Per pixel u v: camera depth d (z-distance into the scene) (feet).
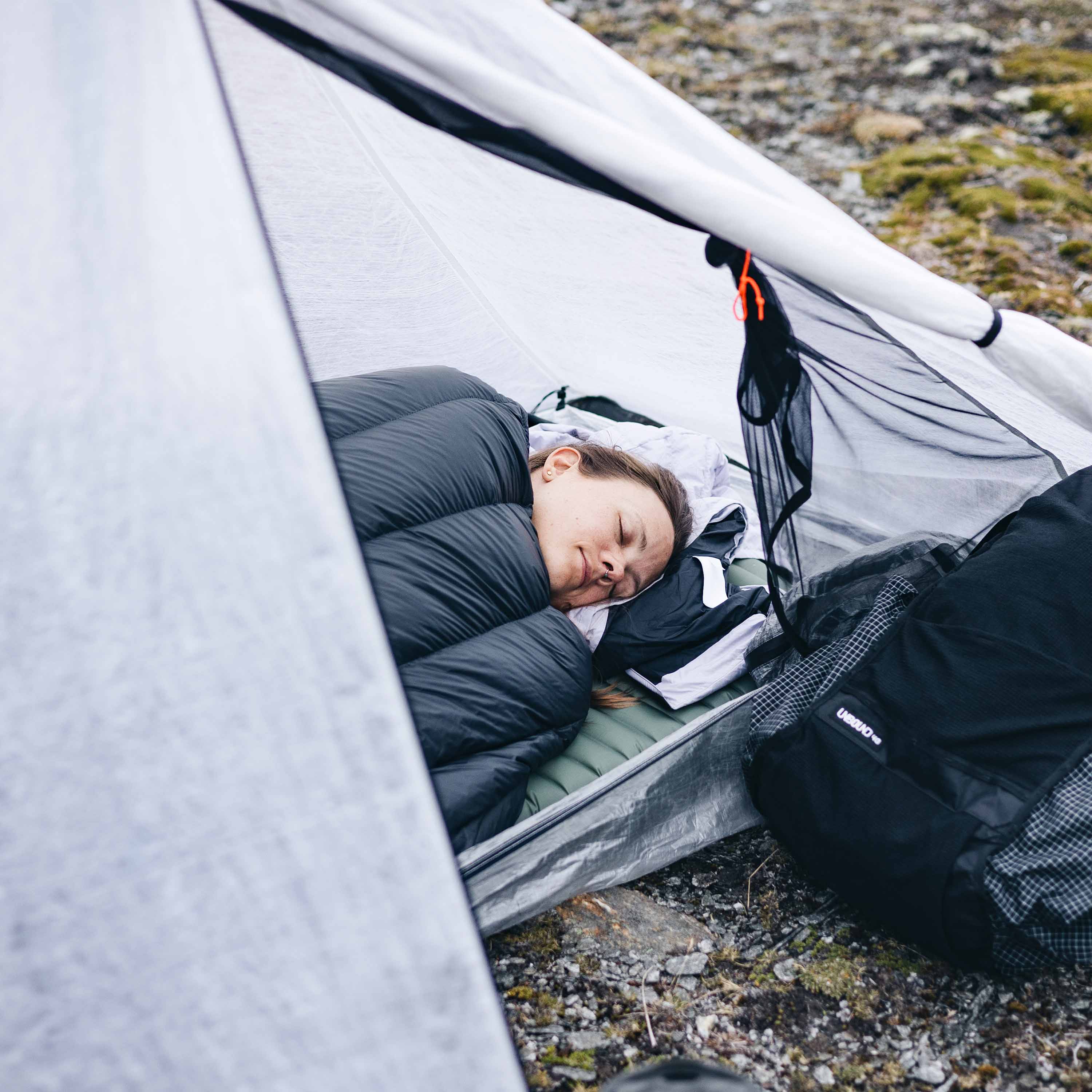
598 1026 4.47
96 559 3.05
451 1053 3.03
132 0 3.61
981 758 4.54
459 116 4.19
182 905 3.00
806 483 5.06
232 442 3.15
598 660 6.15
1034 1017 4.59
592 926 5.00
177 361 3.18
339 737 3.11
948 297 4.79
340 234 7.06
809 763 4.87
